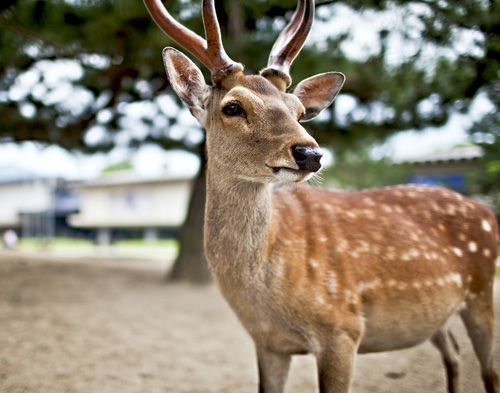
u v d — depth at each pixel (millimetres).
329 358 2188
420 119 6988
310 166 1911
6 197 28422
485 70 3975
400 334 2494
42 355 3742
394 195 2818
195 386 3236
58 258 12758
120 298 6379
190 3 4699
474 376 3223
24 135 7910
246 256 2168
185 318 5305
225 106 2150
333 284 2248
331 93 2693
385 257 2434
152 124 8242
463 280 2650
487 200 6719
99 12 4777
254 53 5082
